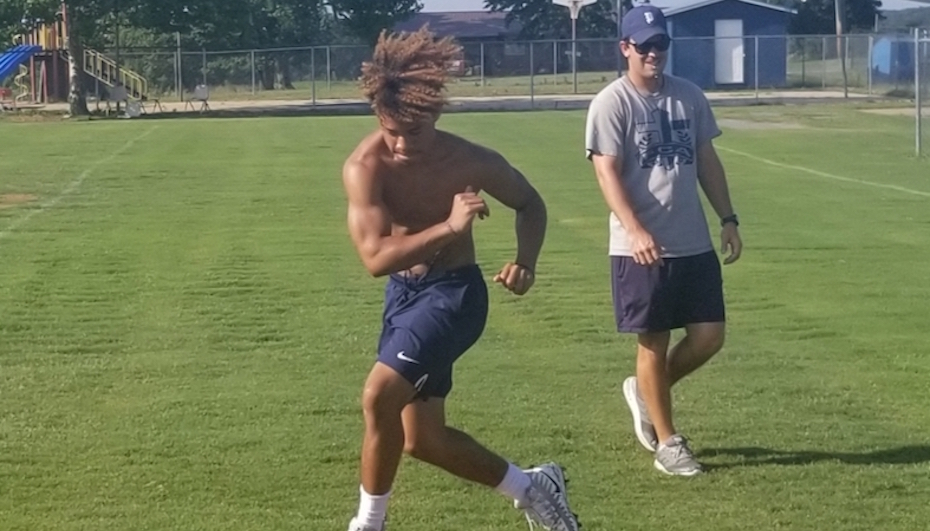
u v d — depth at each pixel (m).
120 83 46.66
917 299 10.55
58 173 21.58
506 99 48.47
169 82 52.44
